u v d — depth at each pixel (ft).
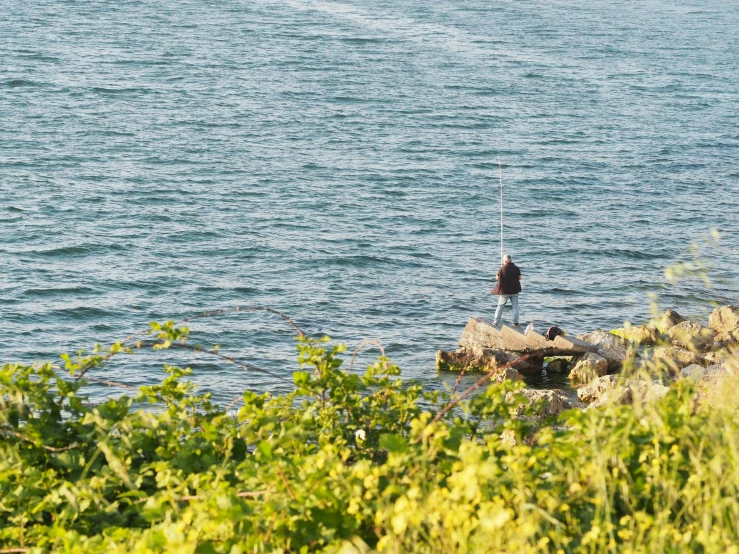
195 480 33.24
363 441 40.40
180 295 183.93
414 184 284.82
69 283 187.52
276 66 507.30
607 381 123.03
